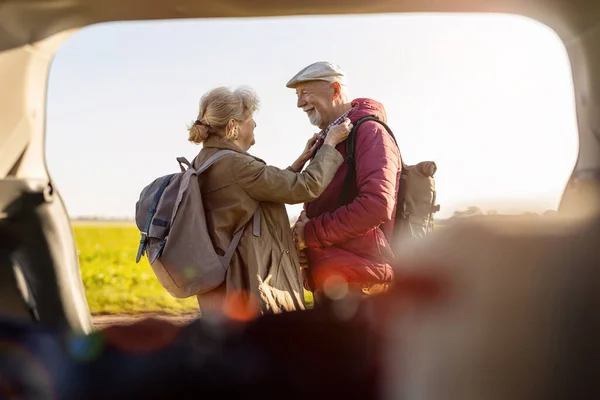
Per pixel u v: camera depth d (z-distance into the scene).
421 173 3.67
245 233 3.15
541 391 1.16
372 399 1.25
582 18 2.15
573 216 1.30
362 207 3.40
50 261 2.48
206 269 3.03
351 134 3.58
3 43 2.36
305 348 1.31
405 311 1.26
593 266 1.18
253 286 3.06
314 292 3.59
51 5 2.31
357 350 1.29
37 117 2.61
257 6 2.25
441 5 2.22
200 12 2.32
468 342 1.19
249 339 1.32
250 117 3.35
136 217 3.22
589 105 2.21
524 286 1.18
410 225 3.67
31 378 1.15
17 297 2.32
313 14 2.30
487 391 1.18
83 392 1.15
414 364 1.22
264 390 1.26
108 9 2.33
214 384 1.22
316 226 3.48
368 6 2.25
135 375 1.17
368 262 3.45
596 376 1.17
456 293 1.20
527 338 1.17
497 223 1.24
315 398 1.27
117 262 15.59
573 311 1.18
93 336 1.21
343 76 3.81
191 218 3.08
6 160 2.47
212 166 3.20
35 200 2.51
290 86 3.87
